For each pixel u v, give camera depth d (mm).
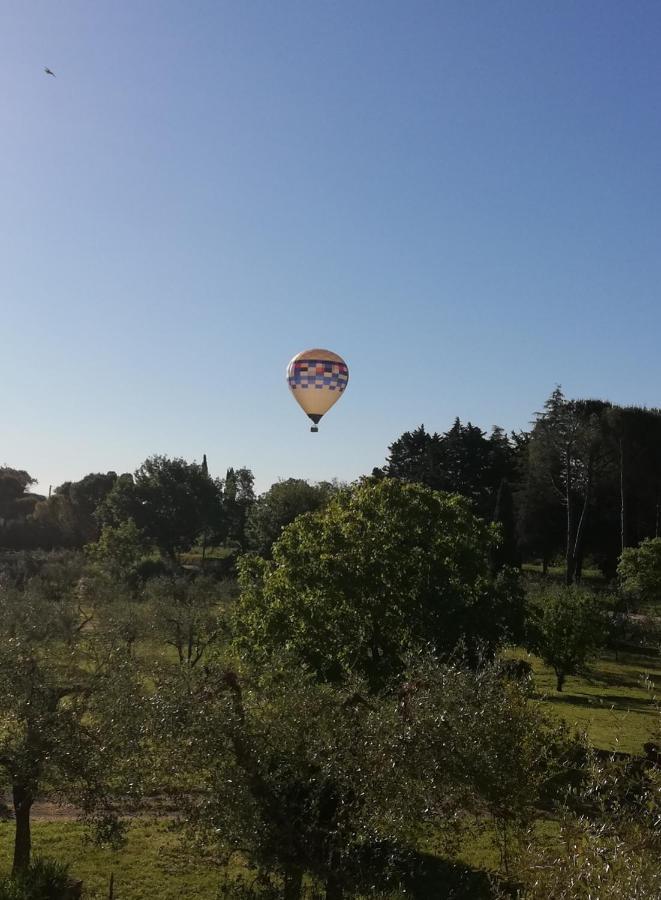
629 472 88312
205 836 15023
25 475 153375
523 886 11039
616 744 11227
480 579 31312
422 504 33125
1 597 39688
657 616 60375
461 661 20656
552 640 43938
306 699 15875
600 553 89375
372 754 14344
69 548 105000
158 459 101500
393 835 14203
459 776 14180
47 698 16969
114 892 18078
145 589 62562
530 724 15375
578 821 9133
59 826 22531
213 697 15453
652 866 8086
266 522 85750
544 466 89750
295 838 14664
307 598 30062
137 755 15945
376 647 29031
